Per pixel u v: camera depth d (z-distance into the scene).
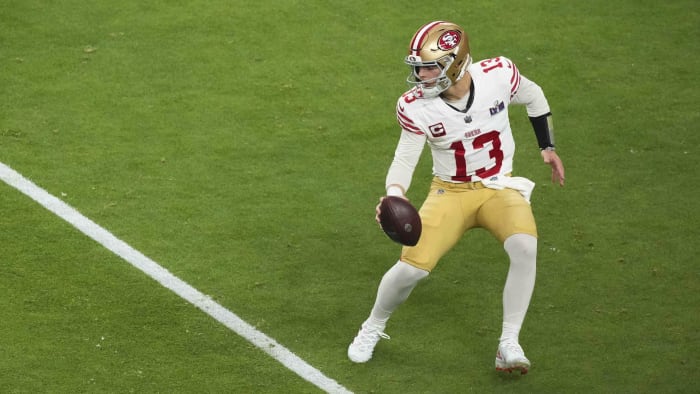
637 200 27.30
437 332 22.38
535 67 33.59
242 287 23.70
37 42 33.78
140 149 28.94
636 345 21.91
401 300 20.86
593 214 26.73
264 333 22.17
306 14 36.03
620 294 23.66
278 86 32.22
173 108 30.94
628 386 20.62
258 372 20.94
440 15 36.25
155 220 26.02
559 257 25.03
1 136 29.11
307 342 21.95
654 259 24.91
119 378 20.48
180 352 21.42
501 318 22.89
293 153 29.12
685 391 20.44
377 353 21.64
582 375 20.98
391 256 25.12
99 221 25.83
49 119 30.06
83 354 21.12
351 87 32.31
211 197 27.06
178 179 27.75
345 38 34.78
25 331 21.67
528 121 31.03
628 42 35.06
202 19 35.47
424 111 20.19
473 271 24.58
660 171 28.56
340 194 27.48
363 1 36.97
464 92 20.22
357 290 23.80
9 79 31.83
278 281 24.00
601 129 30.53
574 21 36.16
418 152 20.50
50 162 28.14
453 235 20.80
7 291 22.92
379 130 30.33
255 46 34.19
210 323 22.39
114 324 22.14
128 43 34.00
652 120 30.95
